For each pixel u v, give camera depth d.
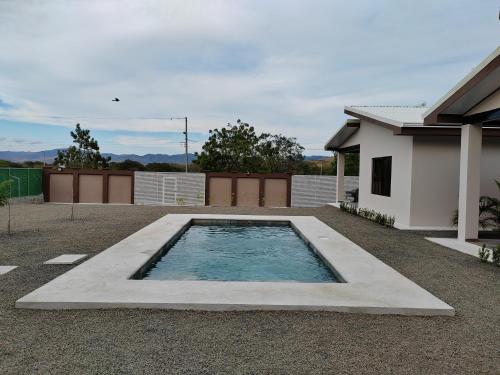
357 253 6.73
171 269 6.61
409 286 4.75
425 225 10.16
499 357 3.05
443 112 7.91
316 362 2.92
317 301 4.12
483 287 4.95
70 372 2.72
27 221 10.95
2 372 2.71
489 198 9.07
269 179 20.70
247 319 3.76
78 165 30.19
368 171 13.16
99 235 8.53
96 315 3.80
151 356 2.97
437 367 2.88
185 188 20.86
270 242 9.17
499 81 6.51
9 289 4.60
